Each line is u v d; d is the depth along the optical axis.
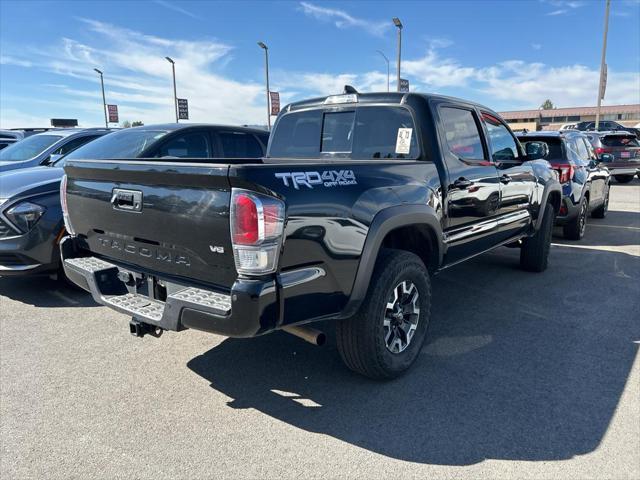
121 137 6.84
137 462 2.71
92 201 3.44
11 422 3.09
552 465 2.63
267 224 2.58
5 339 4.34
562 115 71.44
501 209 5.02
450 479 2.54
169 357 3.99
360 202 3.12
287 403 3.30
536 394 3.35
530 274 6.27
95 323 4.72
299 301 2.79
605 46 26.20
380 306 3.29
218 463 2.69
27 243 5.07
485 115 4.96
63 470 2.65
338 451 2.79
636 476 2.54
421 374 3.66
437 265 4.04
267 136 7.72
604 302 5.18
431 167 3.92
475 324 4.61
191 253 2.86
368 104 4.41
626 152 16.81
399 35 24.69
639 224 10.07
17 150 8.29
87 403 3.31
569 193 7.83
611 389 3.40
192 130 6.80
